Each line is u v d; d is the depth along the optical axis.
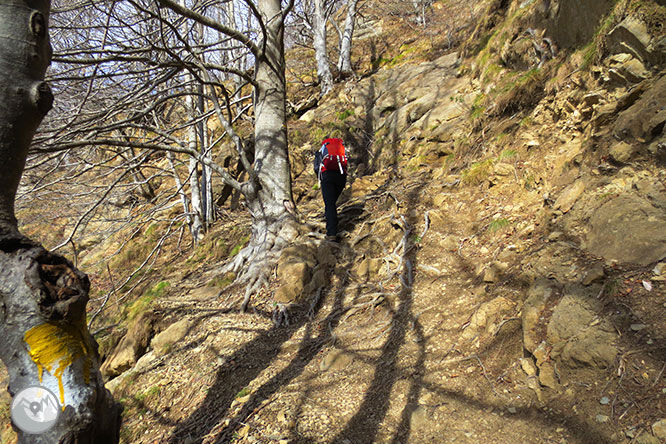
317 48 12.98
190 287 6.21
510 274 3.36
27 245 1.59
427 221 4.79
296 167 9.96
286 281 4.91
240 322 4.62
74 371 1.56
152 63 4.86
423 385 2.85
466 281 3.74
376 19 16.42
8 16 1.55
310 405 3.00
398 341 3.46
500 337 2.92
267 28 6.22
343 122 10.53
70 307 1.58
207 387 3.71
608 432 1.96
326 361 3.48
